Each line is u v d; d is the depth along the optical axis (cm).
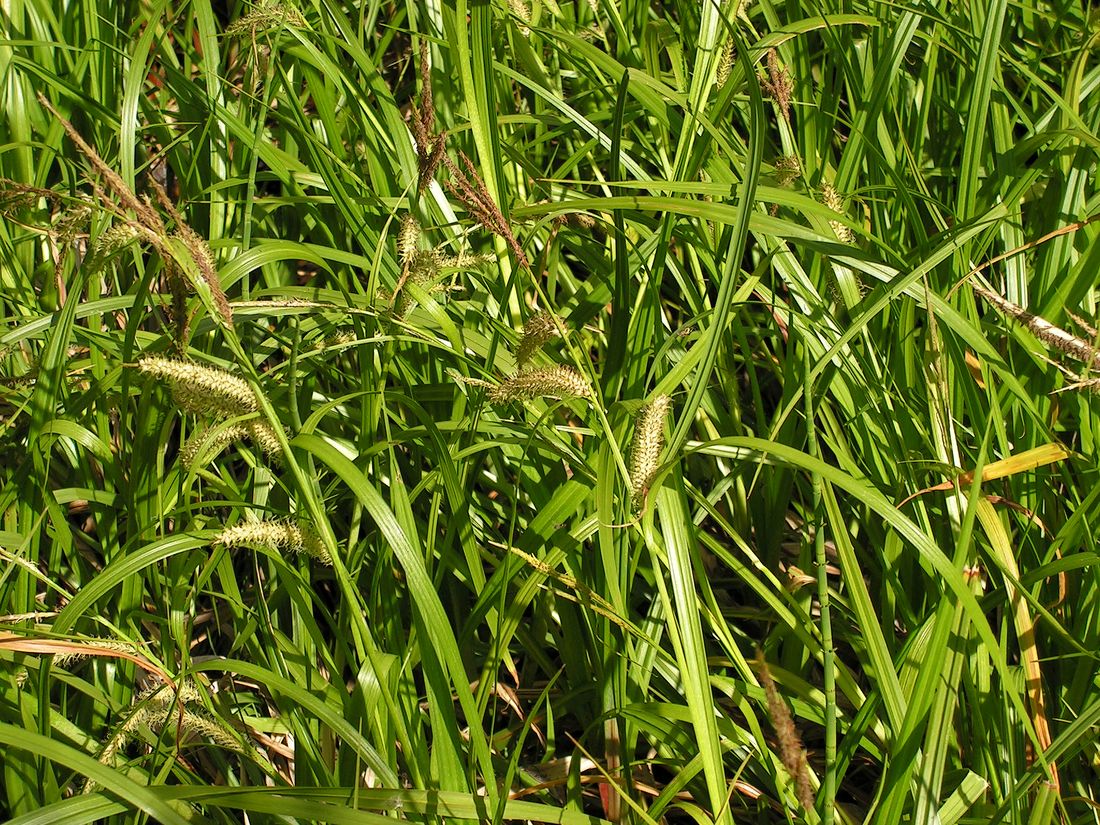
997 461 76
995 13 77
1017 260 81
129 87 85
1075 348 66
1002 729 71
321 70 91
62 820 63
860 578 69
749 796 77
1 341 81
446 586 83
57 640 65
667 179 85
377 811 66
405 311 74
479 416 77
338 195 84
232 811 77
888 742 71
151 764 71
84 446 82
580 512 78
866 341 79
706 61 82
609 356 77
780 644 84
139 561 68
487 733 83
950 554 77
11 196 75
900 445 78
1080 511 72
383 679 66
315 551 67
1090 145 76
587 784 78
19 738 63
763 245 83
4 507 78
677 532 67
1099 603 74
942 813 68
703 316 77
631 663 75
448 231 85
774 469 83
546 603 81
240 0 100
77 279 75
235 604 77
